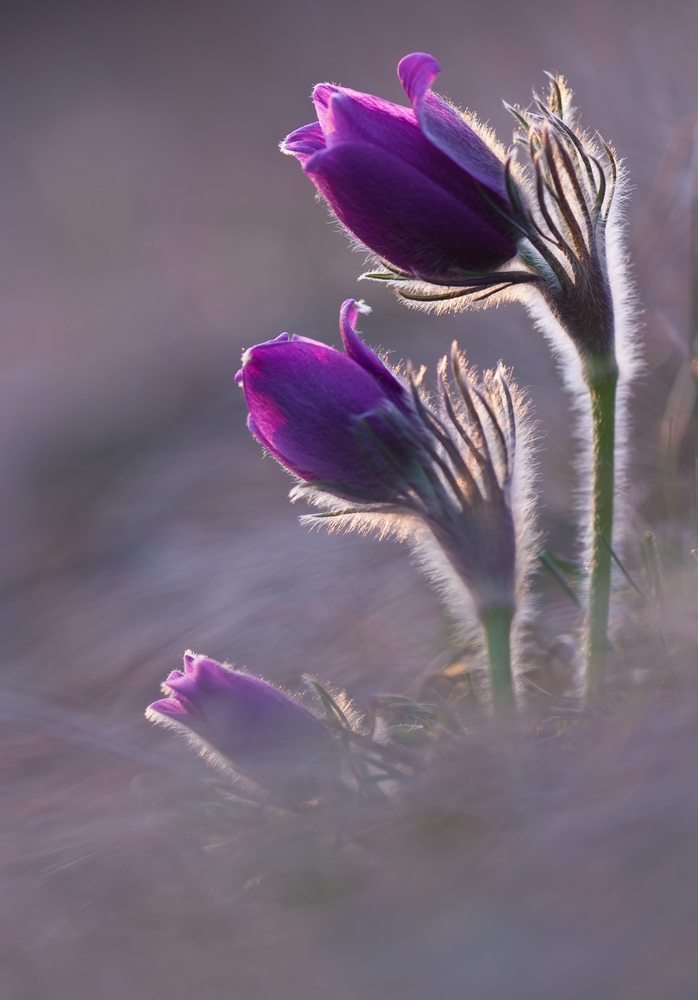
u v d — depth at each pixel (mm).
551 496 899
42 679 906
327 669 872
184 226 2127
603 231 787
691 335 866
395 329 1166
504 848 754
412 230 780
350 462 791
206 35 3420
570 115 790
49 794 816
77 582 1014
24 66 3855
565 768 770
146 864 785
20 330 2098
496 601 796
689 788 750
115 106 3191
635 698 783
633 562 847
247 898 768
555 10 1737
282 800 784
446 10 2129
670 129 1024
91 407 1506
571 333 792
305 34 2588
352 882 763
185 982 750
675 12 1191
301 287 1522
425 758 785
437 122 781
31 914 779
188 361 1486
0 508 1292
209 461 1158
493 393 795
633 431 889
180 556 982
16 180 2920
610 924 736
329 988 742
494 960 737
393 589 902
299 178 2061
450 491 794
